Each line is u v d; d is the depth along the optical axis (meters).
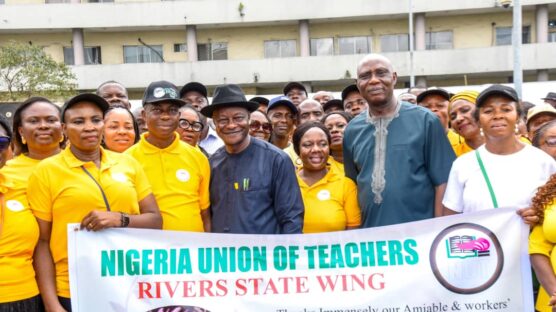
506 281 3.91
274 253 4.05
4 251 3.56
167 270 3.97
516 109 3.89
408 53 28.23
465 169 4.04
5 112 8.73
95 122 3.75
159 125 4.30
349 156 4.65
